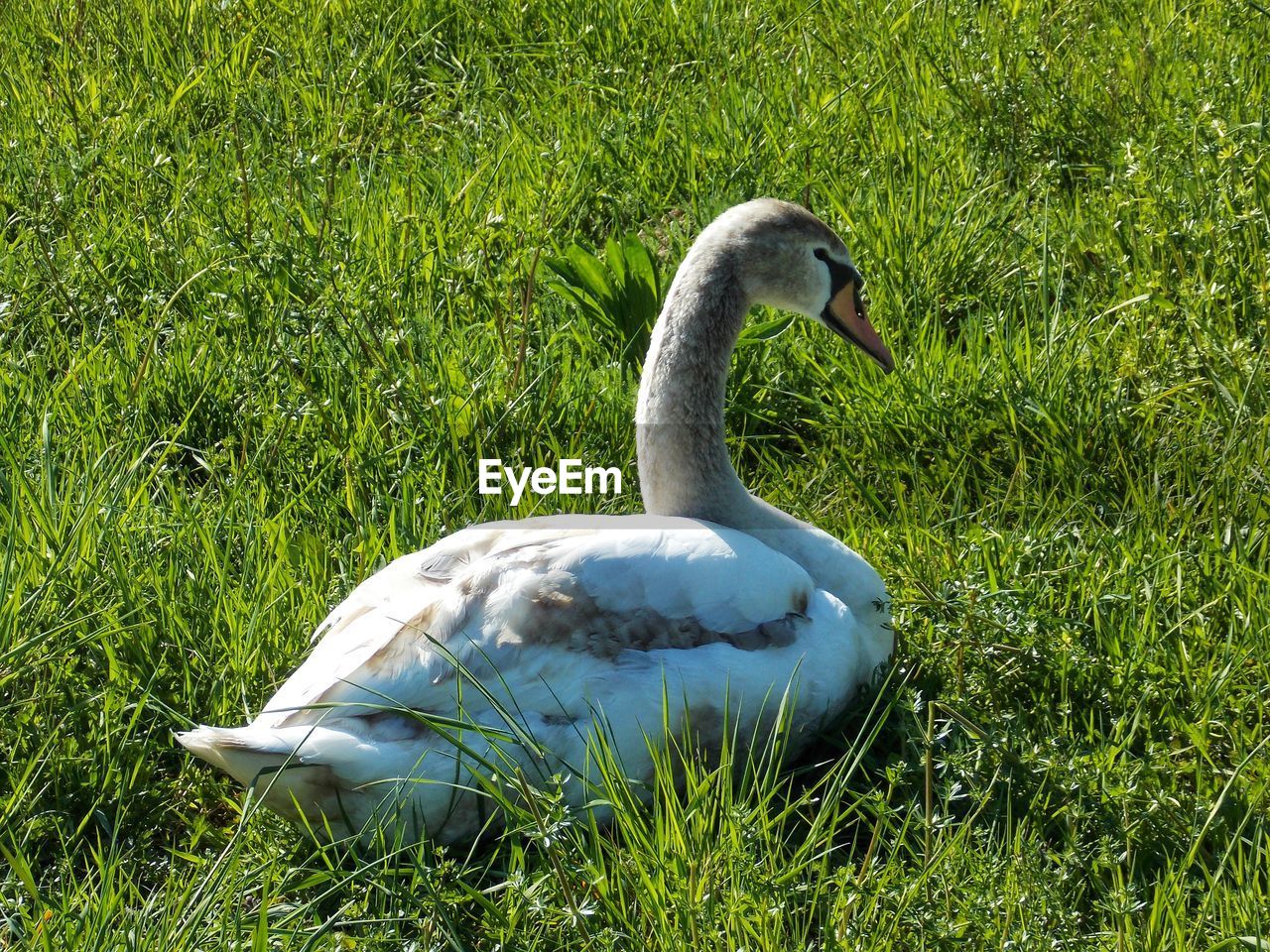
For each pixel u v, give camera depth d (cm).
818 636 254
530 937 236
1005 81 359
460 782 243
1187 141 338
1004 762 249
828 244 272
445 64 384
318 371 301
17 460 281
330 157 354
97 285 318
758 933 234
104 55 384
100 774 252
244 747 238
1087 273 324
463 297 317
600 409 298
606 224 340
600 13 388
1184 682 259
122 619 262
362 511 281
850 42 383
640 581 248
